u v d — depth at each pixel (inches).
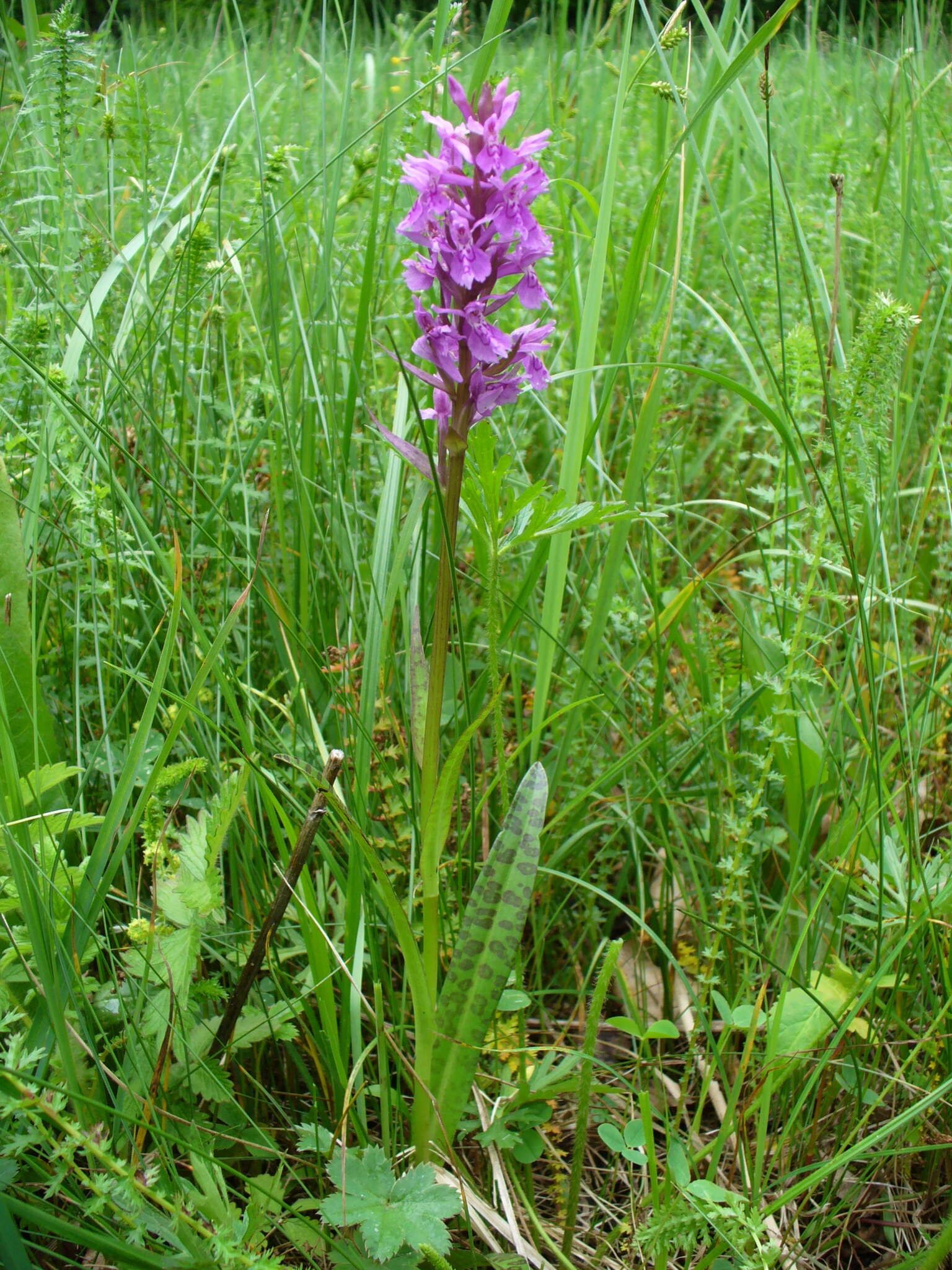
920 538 24.3
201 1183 12.9
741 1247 13.1
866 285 28.9
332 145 30.3
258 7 41.3
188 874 14.3
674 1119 16.6
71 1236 11.5
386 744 19.1
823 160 30.9
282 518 20.5
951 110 36.8
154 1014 14.0
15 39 25.0
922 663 19.5
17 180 23.6
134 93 24.1
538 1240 15.3
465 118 13.1
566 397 26.3
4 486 14.9
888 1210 15.9
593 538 22.3
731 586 25.2
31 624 15.2
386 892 13.4
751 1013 15.0
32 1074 12.9
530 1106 15.4
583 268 27.5
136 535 19.1
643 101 36.3
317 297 22.6
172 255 22.5
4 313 21.5
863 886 17.3
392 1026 15.8
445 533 13.6
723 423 28.4
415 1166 13.5
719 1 42.0
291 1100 16.4
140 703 18.8
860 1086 15.2
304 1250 13.5
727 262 21.1
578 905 20.0
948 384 21.7
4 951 13.9
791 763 19.0
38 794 13.7
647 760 19.7
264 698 18.7
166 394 21.7
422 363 21.1
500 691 14.2
